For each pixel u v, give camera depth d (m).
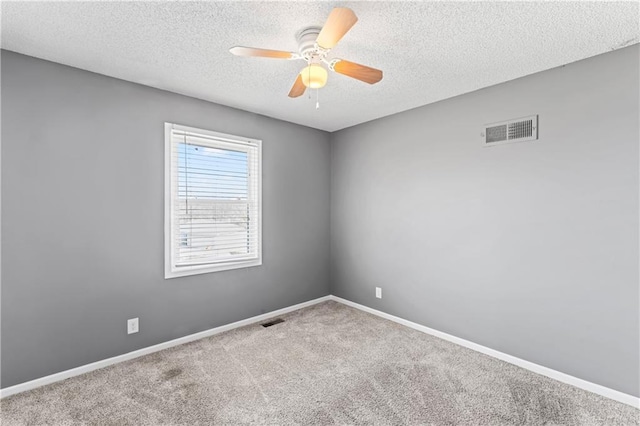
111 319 2.43
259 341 2.85
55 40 1.90
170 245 2.73
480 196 2.65
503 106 2.51
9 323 2.04
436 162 2.96
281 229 3.56
